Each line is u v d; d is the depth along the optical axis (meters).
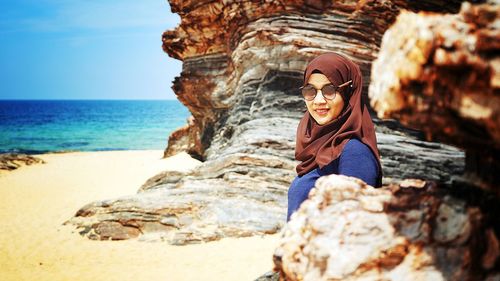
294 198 2.12
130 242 9.66
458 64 0.96
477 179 1.20
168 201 10.35
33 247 9.75
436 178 9.38
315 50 11.66
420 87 1.03
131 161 24.52
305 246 1.31
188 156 21.20
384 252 1.20
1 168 21.89
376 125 11.14
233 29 14.33
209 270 7.82
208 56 16.39
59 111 142.12
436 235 1.19
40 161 24.52
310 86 2.14
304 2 12.11
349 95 2.16
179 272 7.82
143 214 10.17
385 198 1.30
